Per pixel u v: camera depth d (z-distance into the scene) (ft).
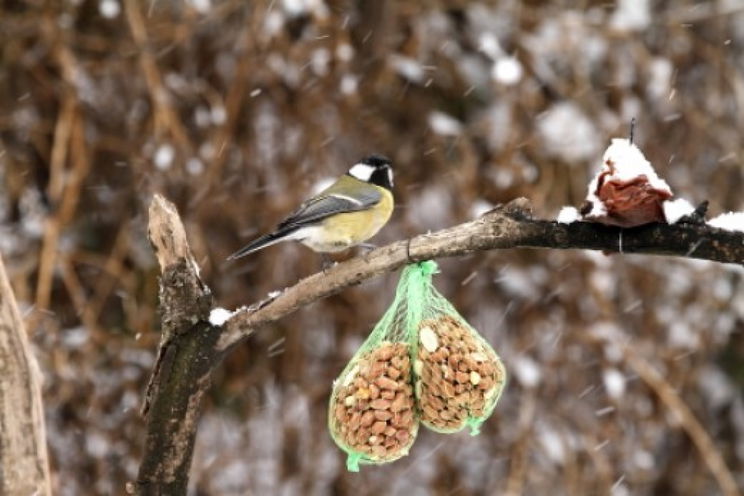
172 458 18.61
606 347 39.45
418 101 41.16
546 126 39.60
